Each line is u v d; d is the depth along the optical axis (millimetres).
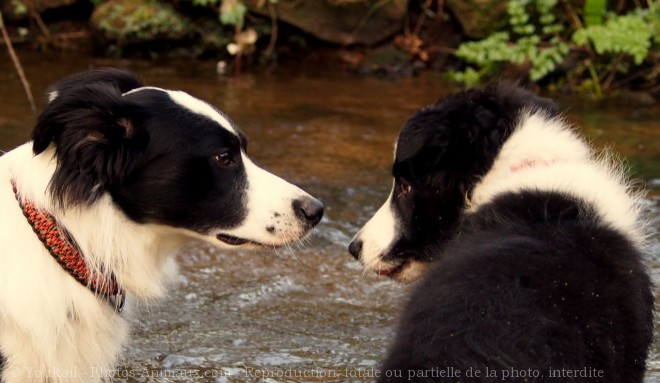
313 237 6523
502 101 4086
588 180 3859
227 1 10891
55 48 11492
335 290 5855
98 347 4055
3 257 3775
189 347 5027
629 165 7711
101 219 3881
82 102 3740
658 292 5324
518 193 3785
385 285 5922
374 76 11023
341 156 8031
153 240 4062
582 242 3561
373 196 7176
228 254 6277
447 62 11281
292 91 10156
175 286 5766
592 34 10117
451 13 11273
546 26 10648
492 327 3182
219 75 10703
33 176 3820
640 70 10562
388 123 9055
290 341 5168
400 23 11320
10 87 9641
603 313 3373
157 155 3898
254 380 4660
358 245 4418
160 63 11109
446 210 4059
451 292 3322
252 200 4074
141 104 3891
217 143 3988
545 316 3229
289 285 5879
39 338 3811
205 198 4008
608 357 3346
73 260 3859
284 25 11484
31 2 11531
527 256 3436
